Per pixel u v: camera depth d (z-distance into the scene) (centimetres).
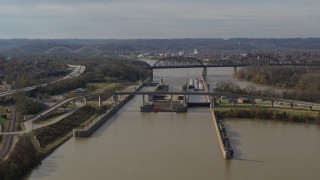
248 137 16275
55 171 12444
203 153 14150
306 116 19325
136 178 11850
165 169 12550
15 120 17862
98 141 15825
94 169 12581
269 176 11981
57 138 16100
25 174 12231
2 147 13738
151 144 15300
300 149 14588
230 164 12962
